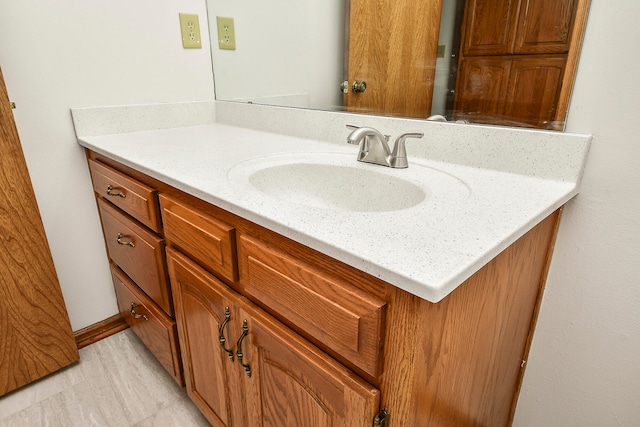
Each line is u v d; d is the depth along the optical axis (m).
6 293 1.21
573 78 0.75
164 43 1.44
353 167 0.98
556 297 0.89
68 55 1.25
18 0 1.13
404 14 0.98
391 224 0.60
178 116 1.54
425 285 0.44
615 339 0.82
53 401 1.29
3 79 1.05
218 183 0.82
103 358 1.47
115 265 1.48
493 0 0.82
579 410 0.91
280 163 1.04
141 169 0.99
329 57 1.20
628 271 0.77
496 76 0.85
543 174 0.83
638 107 0.69
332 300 0.58
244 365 0.83
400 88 1.04
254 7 1.37
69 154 1.34
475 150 0.92
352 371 0.61
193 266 0.93
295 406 0.74
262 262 0.70
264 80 1.42
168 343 1.19
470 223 0.61
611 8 0.69
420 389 0.56
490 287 0.66
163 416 1.24
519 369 0.98
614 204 0.76
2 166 1.10
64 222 1.39
